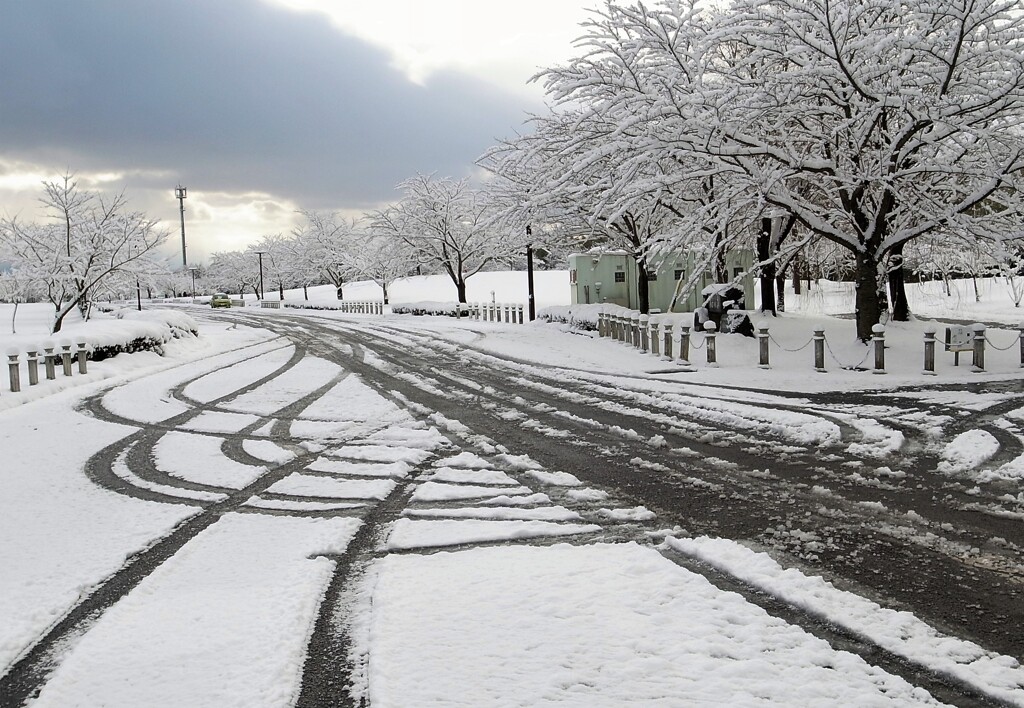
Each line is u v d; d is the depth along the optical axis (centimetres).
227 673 426
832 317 2659
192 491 844
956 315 3047
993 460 851
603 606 492
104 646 464
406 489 819
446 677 405
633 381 1576
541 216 2686
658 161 1780
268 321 4506
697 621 466
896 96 1520
